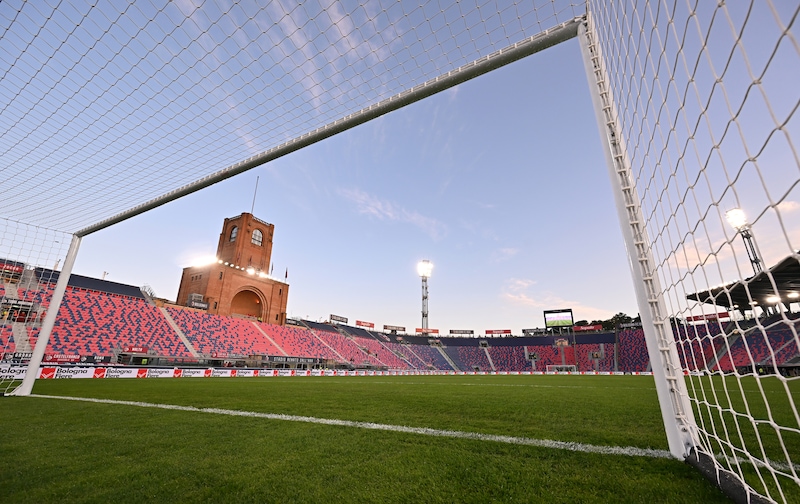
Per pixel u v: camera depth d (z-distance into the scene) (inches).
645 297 102.5
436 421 166.6
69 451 112.3
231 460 102.0
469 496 75.7
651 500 70.9
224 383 495.8
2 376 366.3
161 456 106.3
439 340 2279.8
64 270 293.0
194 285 1481.3
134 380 550.0
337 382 571.2
